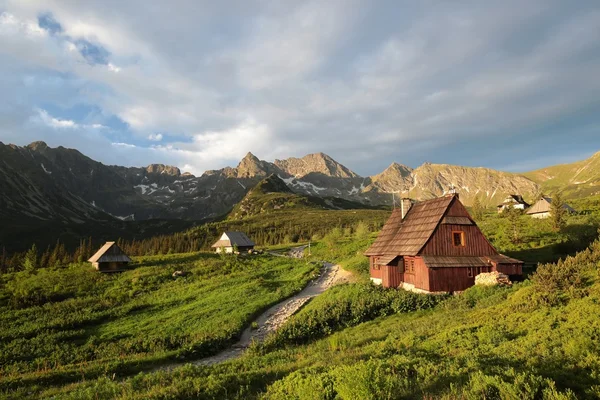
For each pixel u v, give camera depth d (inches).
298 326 1048.8
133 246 5590.6
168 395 493.7
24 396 665.0
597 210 2662.4
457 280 1283.2
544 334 565.9
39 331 1311.5
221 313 1385.3
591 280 815.7
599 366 410.9
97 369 826.2
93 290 2095.2
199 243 7150.6
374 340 795.4
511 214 2025.1
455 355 535.2
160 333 1214.9
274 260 3004.4
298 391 426.3
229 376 564.1
